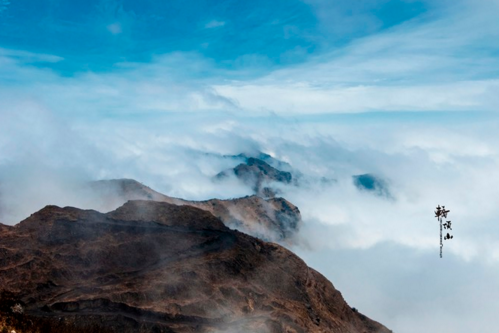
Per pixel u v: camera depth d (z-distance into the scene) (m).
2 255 175.88
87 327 149.88
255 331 157.62
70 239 186.12
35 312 154.38
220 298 169.38
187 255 188.25
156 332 151.88
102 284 170.75
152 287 167.88
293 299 185.38
